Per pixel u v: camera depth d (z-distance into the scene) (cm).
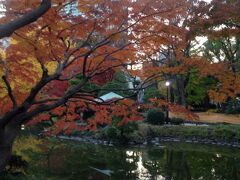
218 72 915
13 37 742
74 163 1852
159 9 767
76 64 912
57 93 1160
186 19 923
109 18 769
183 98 3030
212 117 3894
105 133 2730
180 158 2175
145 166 1881
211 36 989
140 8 762
